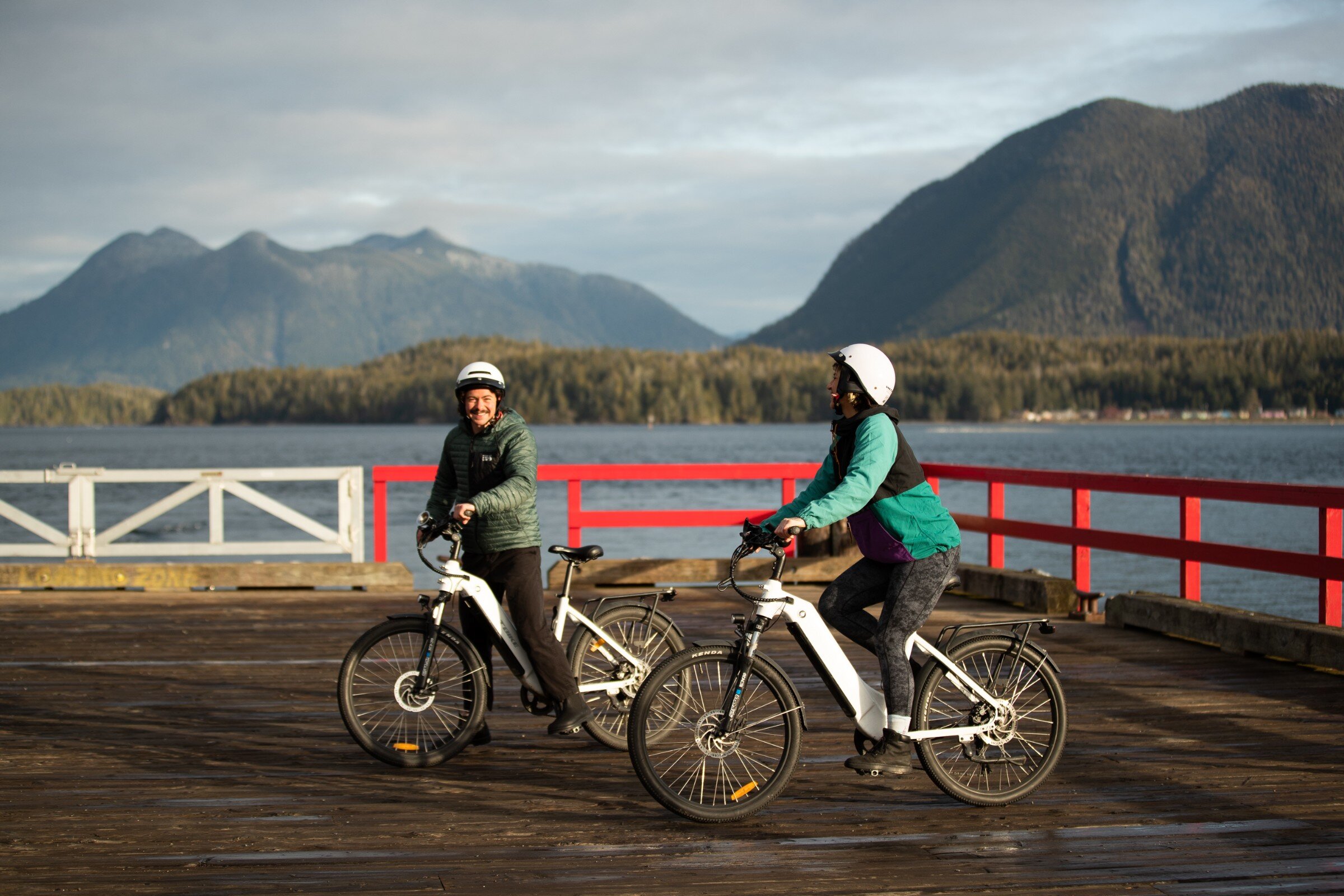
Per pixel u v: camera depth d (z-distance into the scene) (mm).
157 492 50594
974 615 8398
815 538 9961
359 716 4770
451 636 4746
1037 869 3613
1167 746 5035
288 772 4652
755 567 9742
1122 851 3771
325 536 9875
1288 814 4152
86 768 4688
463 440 4863
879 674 6602
